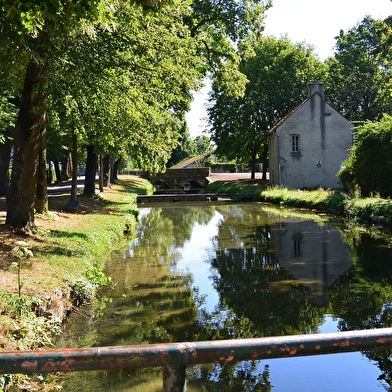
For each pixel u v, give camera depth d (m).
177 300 10.00
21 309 6.68
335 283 11.42
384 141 25.45
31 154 12.59
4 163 27.00
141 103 13.01
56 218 16.61
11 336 6.03
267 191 38.84
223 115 47.41
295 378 6.22
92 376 6.11
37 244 11.65
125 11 10.57
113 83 12.16
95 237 14.88
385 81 45.12
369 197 25.28
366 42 46.78
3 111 17.52
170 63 12.33
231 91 28.28
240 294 10.56
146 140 14.27
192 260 14.67
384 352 7.17
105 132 13.77
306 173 40.75
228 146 48.22
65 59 10.75
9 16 5.90
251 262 14.30
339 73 47.38
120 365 1.40
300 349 1.45
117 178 54.22
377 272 12.42
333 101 48.41
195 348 1.42
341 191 30.58
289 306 9.56
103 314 8.88
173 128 15.92
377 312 9.02
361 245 16.52
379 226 20.78
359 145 26.53
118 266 13.66
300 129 40.72
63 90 11.44
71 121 13.52
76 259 11.16
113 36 11.23
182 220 26.83
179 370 1.41
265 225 23.34
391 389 5.84
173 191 59.66
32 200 12.85
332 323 8.43
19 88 13.58
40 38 10.02
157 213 31.38
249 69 46.38
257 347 1.44
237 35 27.03
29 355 1.40
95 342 7.32
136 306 9.51
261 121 47.91
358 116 48.00
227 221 25.66
